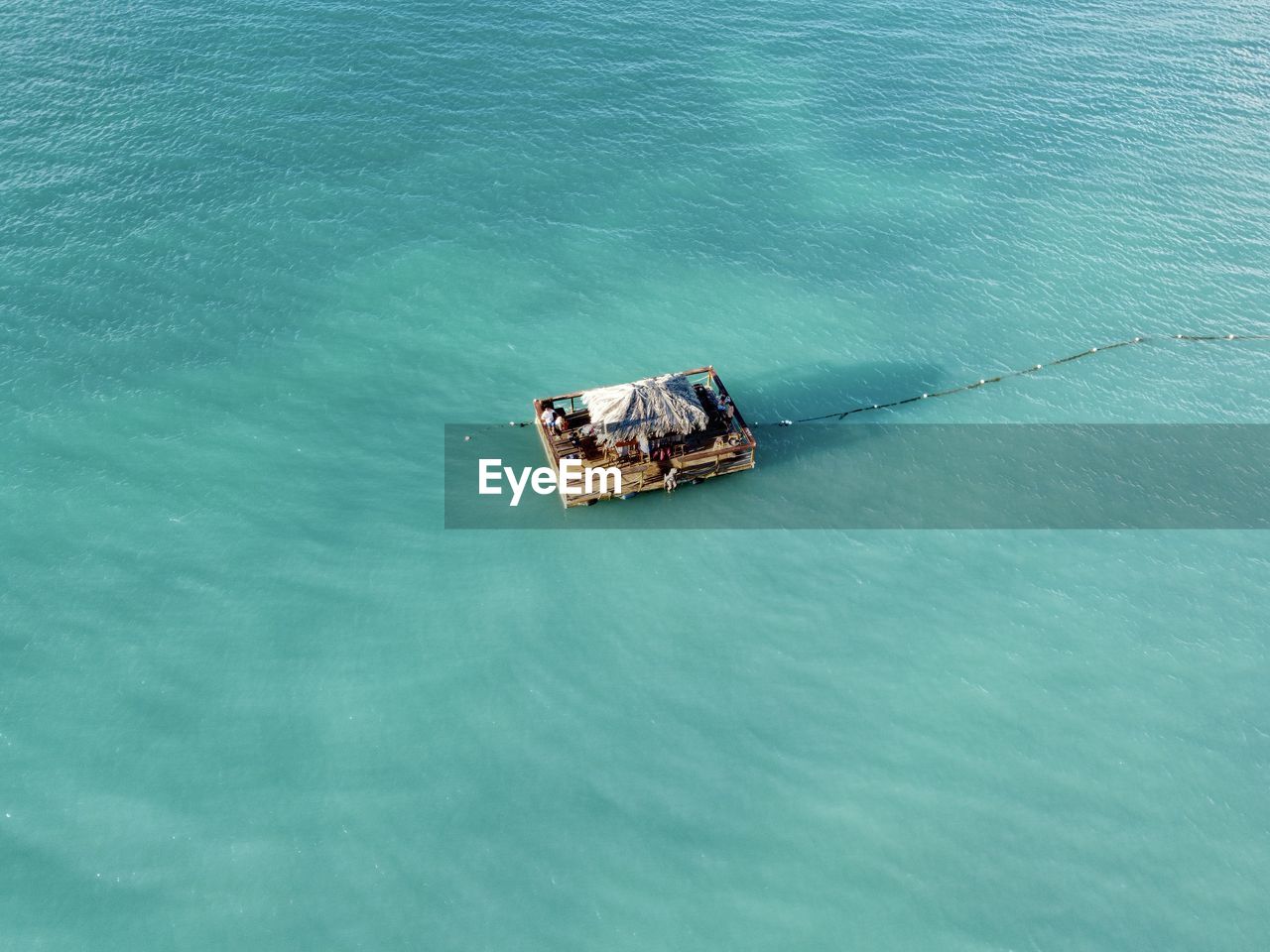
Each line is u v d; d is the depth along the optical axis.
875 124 71.62
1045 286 58.59
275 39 76.88
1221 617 41.84
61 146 64.81
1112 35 82.75
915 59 78.94
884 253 60.84
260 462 46.50
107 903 32.16
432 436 48.41
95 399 48.94
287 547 42.97
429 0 82.75
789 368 53.12
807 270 59.50
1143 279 58.91
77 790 34.78
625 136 69.38
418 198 62.94
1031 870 34.09
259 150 65.75
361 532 43.81
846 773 36.53
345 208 61.75
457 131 68.88
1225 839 34.97
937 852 34.47
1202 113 73.06
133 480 45.31
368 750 36.44
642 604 41.75
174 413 48.53
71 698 37.28
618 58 77.44
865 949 32.09
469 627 40.56
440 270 57.91
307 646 39.50
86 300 54.22
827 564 43.56
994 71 77.62
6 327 52.25
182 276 56.25
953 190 65.69
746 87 74.88
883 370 53.22
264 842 33.84
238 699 37.62
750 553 43.88
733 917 32.69
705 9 84.12
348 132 67.94
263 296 55.44
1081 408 51.22
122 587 41.06
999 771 36.69
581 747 37.00
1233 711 38.59
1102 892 33.59
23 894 32.19
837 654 40.25
